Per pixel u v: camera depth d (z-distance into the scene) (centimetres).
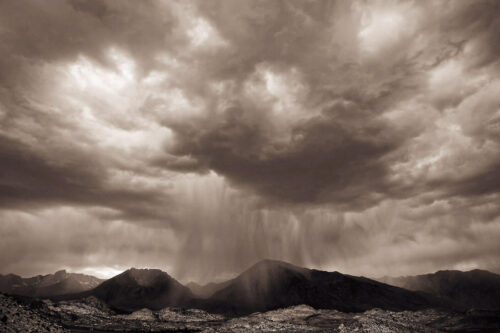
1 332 19112
